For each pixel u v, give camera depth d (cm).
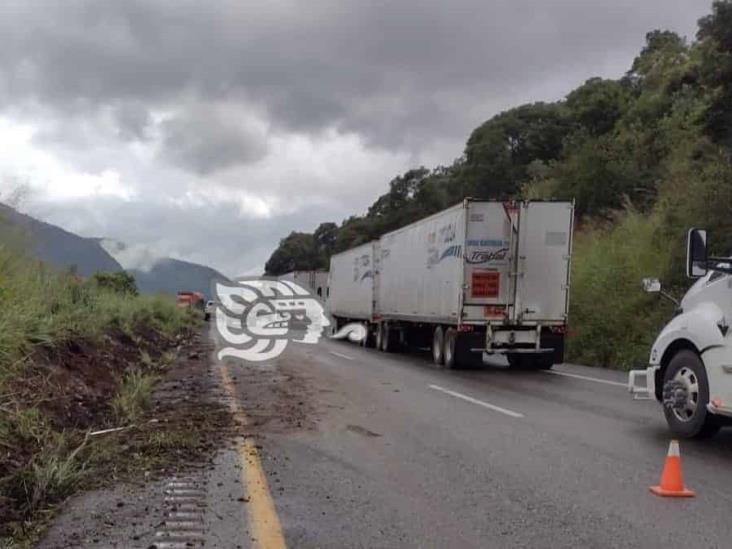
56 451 681
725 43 2419
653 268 2208
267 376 1573
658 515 576
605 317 2180
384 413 1077
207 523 541
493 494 635
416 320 2192
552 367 1919
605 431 935
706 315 845
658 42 6109
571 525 551
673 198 2419
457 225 1830
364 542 509
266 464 731
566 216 1794
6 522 531
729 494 638
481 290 1789
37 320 1017
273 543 502
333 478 684
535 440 873
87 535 509
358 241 9262
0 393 741
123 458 736
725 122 2562
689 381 866
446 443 855
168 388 1326
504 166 6506
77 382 1042
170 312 3241
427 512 581
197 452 775
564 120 6388
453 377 1617
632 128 4259
